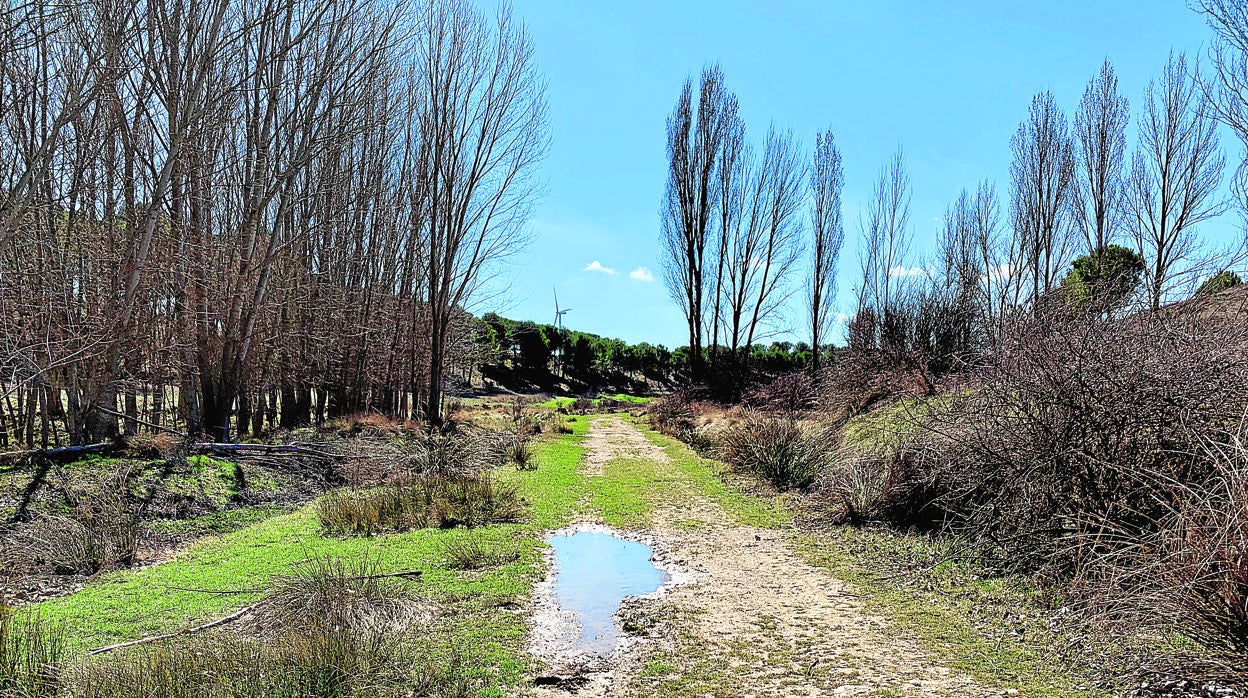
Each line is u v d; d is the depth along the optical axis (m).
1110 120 25.41
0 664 4.40
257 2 16.25
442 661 4.92
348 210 24.52
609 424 31.27
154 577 7.20
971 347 13.05
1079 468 6.12
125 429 14.98
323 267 23.42
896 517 8.84
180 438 13.32
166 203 15.73
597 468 15.43
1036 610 5.68
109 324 12.41
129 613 6.00
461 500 10.48
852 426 15.06
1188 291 7.13
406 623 5.61
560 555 8.17
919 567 7.19
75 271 12.91
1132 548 4.95
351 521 9.47
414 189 26.33
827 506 9.80
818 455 12.59
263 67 15.64
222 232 19.66
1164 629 4.30
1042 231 27.81
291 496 12.23
